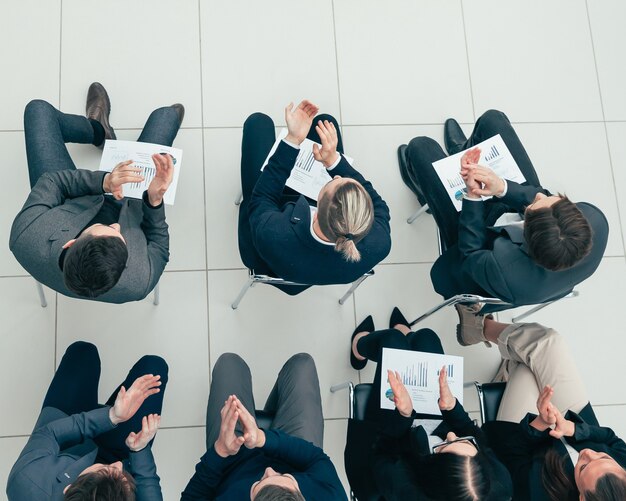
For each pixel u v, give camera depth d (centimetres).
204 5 284
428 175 238
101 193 190
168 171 183
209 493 174
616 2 314
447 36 300
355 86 289
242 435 184
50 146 207
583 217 180
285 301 265
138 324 254
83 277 158
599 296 284
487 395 225
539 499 188
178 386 251
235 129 277
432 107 293
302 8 291
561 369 214
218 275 263
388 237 192
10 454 238
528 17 308
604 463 171
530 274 194
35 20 273
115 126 270
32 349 247
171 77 277
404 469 179
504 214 216
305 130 192
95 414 182
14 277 252
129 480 158
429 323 273
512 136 238
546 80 303
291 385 210
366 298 271
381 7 298
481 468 164
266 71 284
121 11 279
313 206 204
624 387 276
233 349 258
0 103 265
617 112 304
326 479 170
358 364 261
